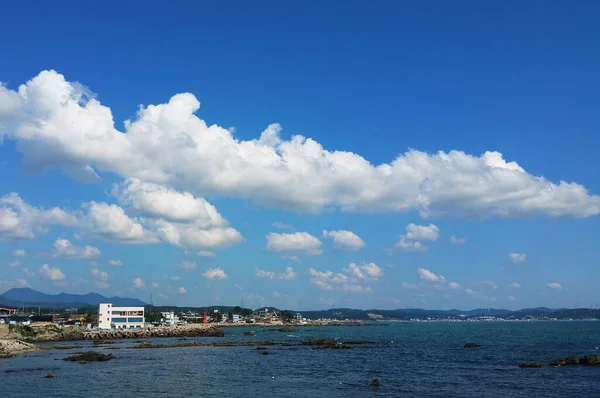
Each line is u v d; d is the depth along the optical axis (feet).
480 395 222.89
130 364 343.26
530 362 348.79
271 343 556.51
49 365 332.60
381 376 286.46
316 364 349.61
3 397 218.59
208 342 574.97
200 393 228.63
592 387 240.32
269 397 219.00
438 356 409.90
